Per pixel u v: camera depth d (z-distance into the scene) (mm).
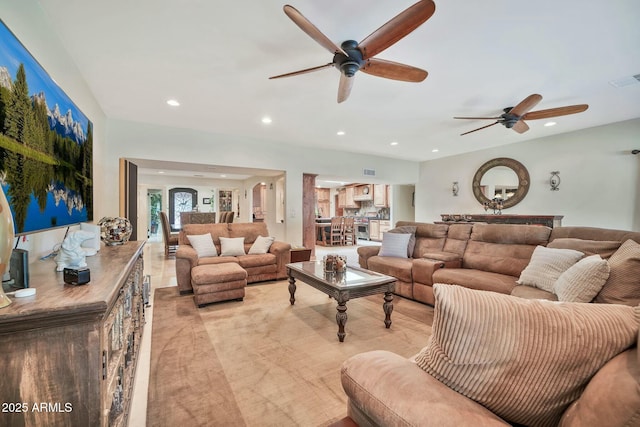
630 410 492
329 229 9422
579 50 2316
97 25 1975
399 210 8555
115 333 1185
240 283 3361
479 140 5336
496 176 5844
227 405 1595
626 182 4223
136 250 1997
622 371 558
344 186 11789
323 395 1689
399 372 826
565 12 1865
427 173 7363
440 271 3152
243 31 2059
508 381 667
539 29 2039
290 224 5727
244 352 2180
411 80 2348
